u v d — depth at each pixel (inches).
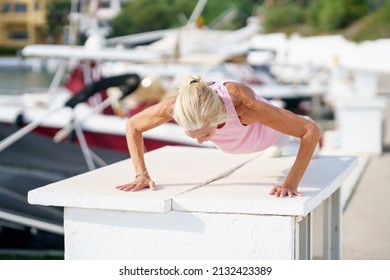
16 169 339.3
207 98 127.6
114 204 134.6
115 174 161.3
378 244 236.4
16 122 347.9
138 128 144.3
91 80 417.7
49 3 1567.4
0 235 339.0
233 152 158.9
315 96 622.5
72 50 395.9
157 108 141.8
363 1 1635.1
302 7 1823.3
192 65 520.4
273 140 158.6
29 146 341.1
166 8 1695.4
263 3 1804.9
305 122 137.8
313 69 701.9
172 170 166.4
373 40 1403.8
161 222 135.3
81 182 150.6
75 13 588.1
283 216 128.7
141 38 507.5
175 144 340.8
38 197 139.6
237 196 134.0
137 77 334.6
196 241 133.8
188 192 139.0
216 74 564.1
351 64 1369.3
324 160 180.5
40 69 1272.1
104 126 348.2
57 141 341.7
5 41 1551.4
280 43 1524.4
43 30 1566.2
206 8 1683.1
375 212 278.5
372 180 337.4
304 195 134.7
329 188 146.9
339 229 179.6
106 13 1669.5
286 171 163.6
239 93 137.1
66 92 418.0
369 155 404.2
